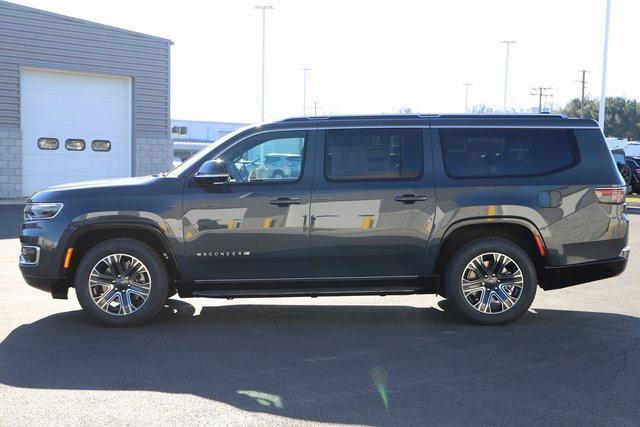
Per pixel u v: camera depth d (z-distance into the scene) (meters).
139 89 24.58
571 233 7.00
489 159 7.04
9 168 22.31
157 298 6.92
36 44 22.52
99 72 23.72
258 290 6.96
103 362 5.74
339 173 6.93
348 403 4.78
